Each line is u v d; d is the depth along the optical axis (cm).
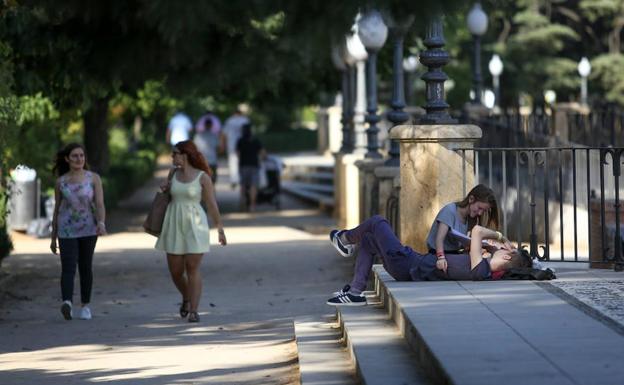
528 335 1784
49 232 5122
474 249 2375
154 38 2464
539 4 12456
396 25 1630
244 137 6844
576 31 13050
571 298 2141
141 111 8112
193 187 2781
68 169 2931
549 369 1540
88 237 2864
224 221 6134
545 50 12338
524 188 4678
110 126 9788
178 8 1569
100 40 2577
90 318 2864
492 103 6325
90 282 2878
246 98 6931
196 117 12112
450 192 2683
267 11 1611
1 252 3562
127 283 3534
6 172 3550
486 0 1667
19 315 2931
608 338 1745
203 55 1725
